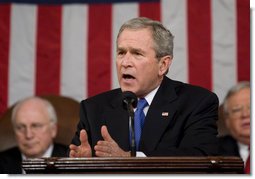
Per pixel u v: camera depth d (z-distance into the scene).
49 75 9.59
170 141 5.64
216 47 9.34
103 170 4.38
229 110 9.05
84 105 6.21
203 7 9.46
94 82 9.50
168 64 5.97
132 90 5.78
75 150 4.96
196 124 5.67
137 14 9.61
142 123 5.82
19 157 9.20
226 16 9.39
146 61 5.76
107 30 9.62
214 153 5.50
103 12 9.68
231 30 9.35
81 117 6.14
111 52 9.57
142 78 5.77
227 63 9.29
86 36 9.64
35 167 4.43
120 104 6.00
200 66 9.32
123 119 5.89
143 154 5.24
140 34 5.78
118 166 4.36
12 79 9.59
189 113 5.77
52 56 9.63
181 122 5.72
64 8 9.75
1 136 9.27
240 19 9.36
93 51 9.59
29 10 9.79
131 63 5.74
